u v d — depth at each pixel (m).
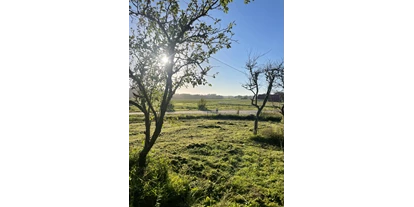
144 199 3.05
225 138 8.45
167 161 4.78
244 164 5.45
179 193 3.43
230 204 3.30
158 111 5.24
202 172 4.75
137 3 4.00
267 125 11.91
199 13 4.30
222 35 4.45
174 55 4.39
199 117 14.71
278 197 3.62
